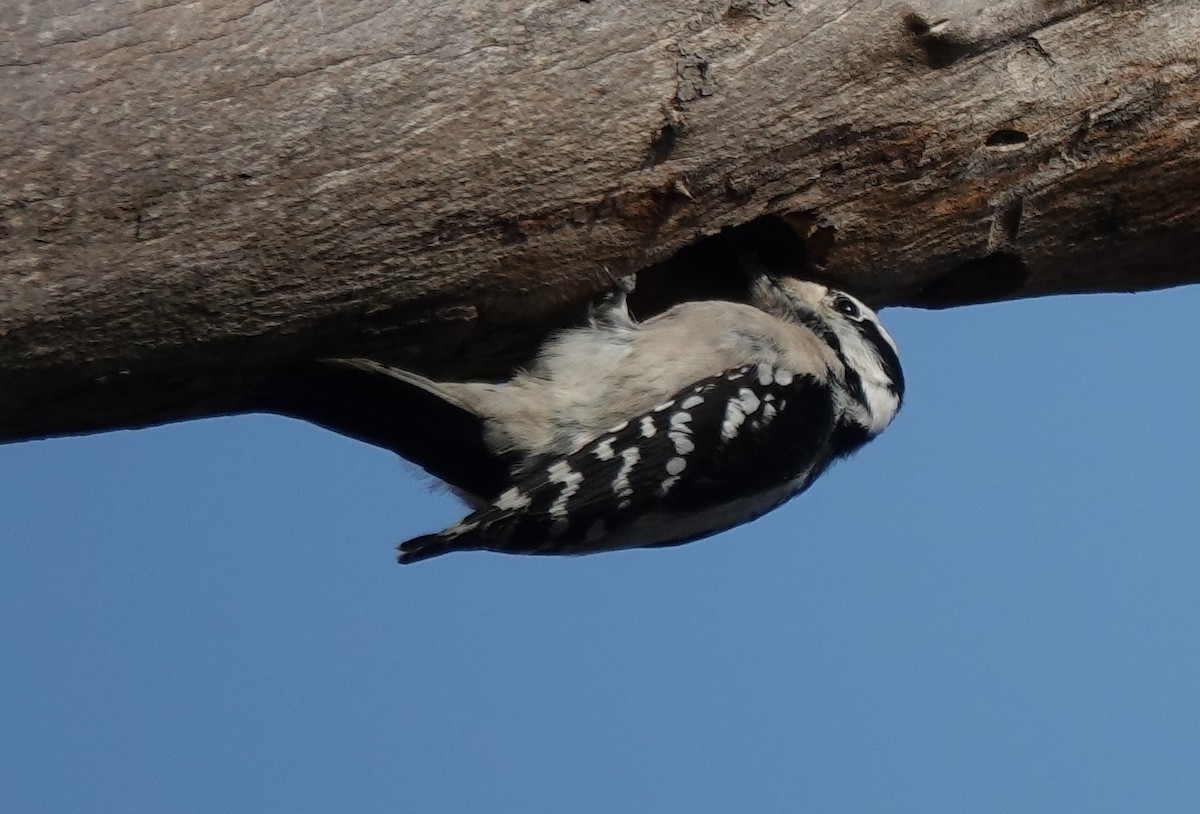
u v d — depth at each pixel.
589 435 10.97
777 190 10.95
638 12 10.19
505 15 9.91
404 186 9.88
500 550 10.34
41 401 9.88
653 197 10.62
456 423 10.84
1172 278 12.80
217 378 10.28
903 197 11.34
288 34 9.51
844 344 12.27
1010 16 10.85
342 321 10.27
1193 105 11.45
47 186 9.15
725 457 11.06
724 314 11.53
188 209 9.45
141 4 9.30
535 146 10.11
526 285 10.71
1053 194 11.65
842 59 10.63
